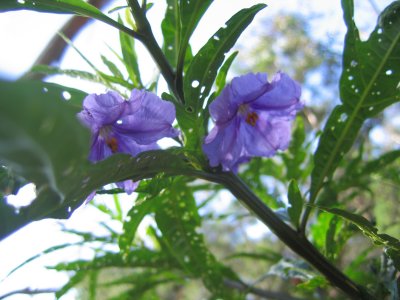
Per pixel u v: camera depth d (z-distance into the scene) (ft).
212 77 0.31
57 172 0.17
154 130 0.31
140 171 0.28
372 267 0.40
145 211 0.39
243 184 0.35
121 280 0.56
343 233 0.42
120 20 0.42
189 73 0.30
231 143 0.34
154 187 0.31
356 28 0.35
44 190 0.23
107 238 0.51
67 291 0.46
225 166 0.33
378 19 0.35
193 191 0.52
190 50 0.38
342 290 0.35
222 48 0.30
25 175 0.18
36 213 0.24
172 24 0.38
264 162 0.57
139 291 0.55
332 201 0.48
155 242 0.54
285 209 0.38
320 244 0.47
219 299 0.49
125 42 0.41
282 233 0.34
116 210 0.51
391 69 0.35
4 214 0.24
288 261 0.46
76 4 0.32
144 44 0.34
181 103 0.32
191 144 0.32
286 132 0.37
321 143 0.36
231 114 0.33
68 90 0.31
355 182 0.49
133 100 0.30
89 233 0.50
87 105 0.30
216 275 0.46
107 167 0.25
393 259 0.32
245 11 0.30
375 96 0.35
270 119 0.36
